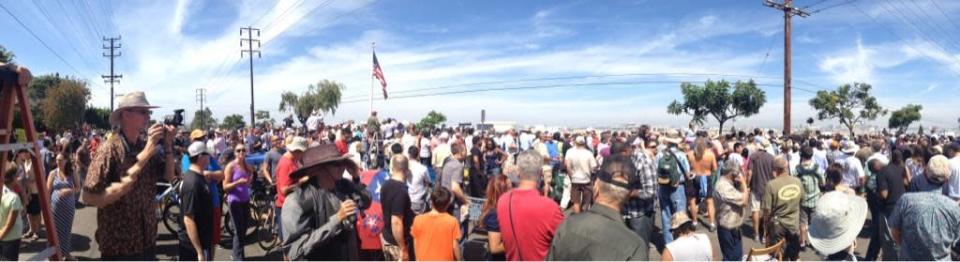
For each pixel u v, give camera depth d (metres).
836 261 6.52
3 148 2.24
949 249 4.52
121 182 3.33
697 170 9.96
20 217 5.91
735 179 6.34
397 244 5.36
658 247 8.22
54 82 57.66
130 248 3.55
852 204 5.59
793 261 6.27
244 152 7.07
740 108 38.44
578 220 2.94
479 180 7.86
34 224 8.20
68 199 6.62
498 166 13.21
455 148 7.79
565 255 2.89
